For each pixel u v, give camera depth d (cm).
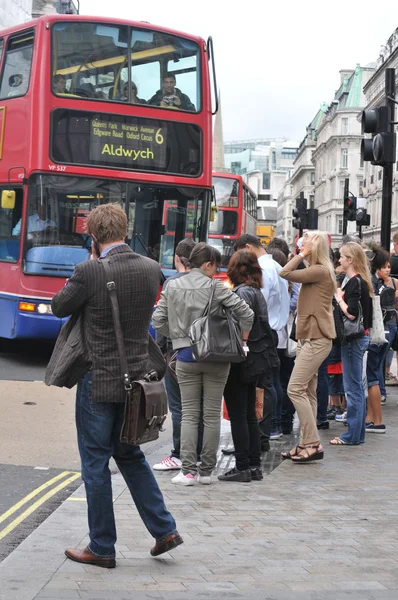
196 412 747
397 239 1242
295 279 816
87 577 489
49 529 580
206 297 717
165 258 1472
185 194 1492
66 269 1407
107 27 1452
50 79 1398
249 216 3788
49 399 1170
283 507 672
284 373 1007
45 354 1652
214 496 704
